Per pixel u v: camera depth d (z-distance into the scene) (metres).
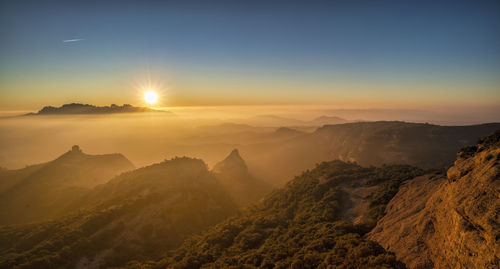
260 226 60.62
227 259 42.78
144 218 73.62
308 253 33.72
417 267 22.30
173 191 92.50
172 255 57.09
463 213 19.06
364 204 56.75
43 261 47.75
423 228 26.56
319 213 57.56
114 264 55.78
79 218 69.12
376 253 27.08
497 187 17.44
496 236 15.12
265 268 33.81
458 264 18.09
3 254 55.03
